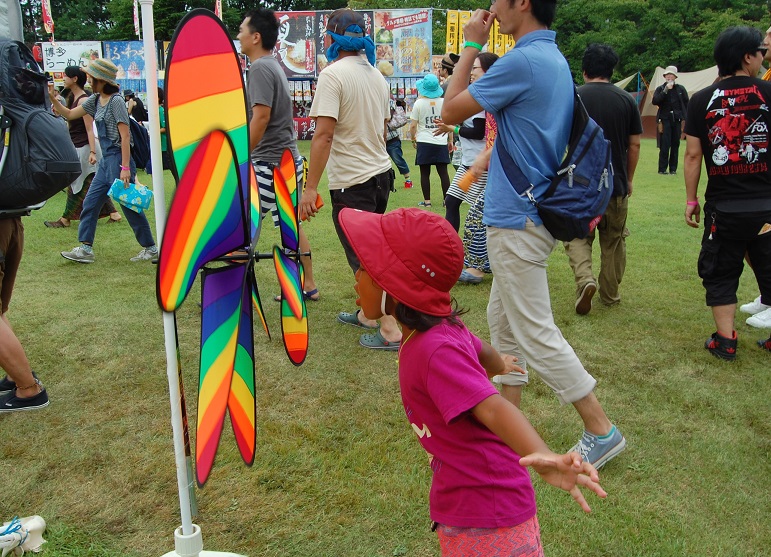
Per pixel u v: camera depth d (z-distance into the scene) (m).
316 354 4.03
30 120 3.08
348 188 4.07
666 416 3.29
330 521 2.46
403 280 1.60
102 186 5.85
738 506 2.57
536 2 2.55
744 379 3.72
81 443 2.97
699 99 3.88
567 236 2.57
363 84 4.00
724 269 3.97
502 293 2.72
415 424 1.71
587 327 4.53
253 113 4.34
